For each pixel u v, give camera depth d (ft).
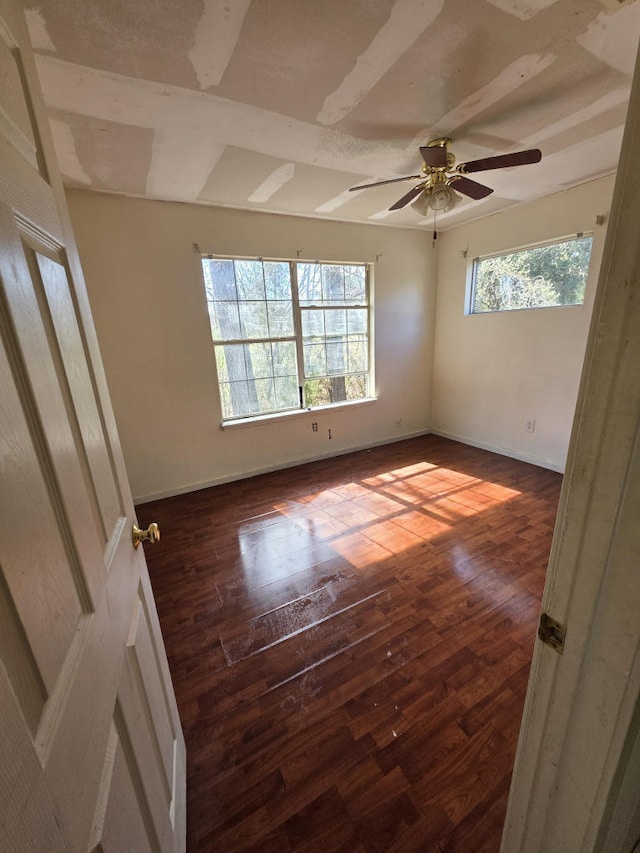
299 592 6.63
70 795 1.41
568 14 3.96
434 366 14.99
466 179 6.70
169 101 5.24
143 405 10.00
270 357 11.66
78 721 1.57
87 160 6.88
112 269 9.03
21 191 1.68
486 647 5.35
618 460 1.35
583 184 9.29
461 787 3.74
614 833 1.81
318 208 10.25
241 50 4.32
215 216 9.84
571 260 10.11
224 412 11.30
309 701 4.66
